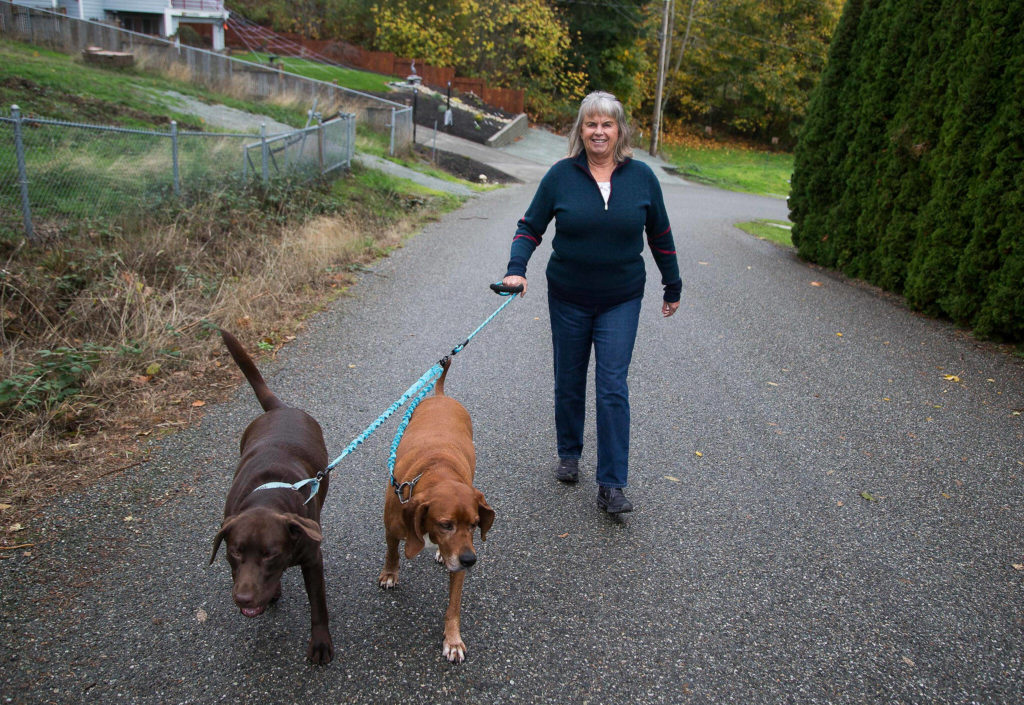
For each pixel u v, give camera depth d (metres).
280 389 5.05
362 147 17.62
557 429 4.07
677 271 3.93
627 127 3.58
